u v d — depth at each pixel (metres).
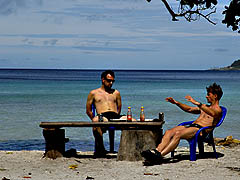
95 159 7.40
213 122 7.02
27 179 5.68
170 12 6.60
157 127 7.05
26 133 12.73
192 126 7.07
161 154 6.68
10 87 47.44
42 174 6.06
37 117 17.16
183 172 6.11
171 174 5.97
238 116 17.69
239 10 5.80
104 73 8.30
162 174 5.98
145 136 7.01
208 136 7.20
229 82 73.00
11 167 6.61
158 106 22.73
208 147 8.76
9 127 14.05
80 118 16.81
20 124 14.85
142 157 7.05
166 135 6.83
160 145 6.77
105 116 8.05
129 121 7.22
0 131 13.12
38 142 11.13
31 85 53.94
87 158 7.50
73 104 24.08
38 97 30.33
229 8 5.84
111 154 7.99
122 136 7.13
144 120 7.29
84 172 6.21
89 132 12.84
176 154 7.93
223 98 29.64
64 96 31.72
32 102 25.48
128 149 7.06
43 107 21.98
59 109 20.84
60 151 7.36
